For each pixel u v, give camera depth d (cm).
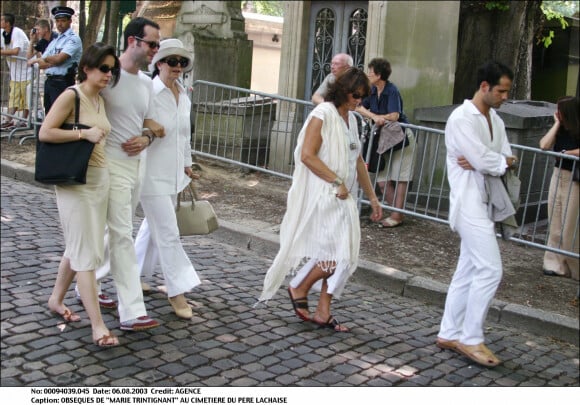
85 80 432
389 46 927
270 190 909
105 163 445
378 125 755
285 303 564
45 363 424
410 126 751
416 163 852
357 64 998
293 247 500
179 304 509
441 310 595
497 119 491
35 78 1045
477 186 477
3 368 414
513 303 590
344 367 458
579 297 612
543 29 1288
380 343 504
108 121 446
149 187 490
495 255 475
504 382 462
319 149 489
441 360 485
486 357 479
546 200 849
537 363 502
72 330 471
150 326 476
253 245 706
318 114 485
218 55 1143
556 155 650
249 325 510
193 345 468
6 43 1102
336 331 515
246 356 459
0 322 475
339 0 1002
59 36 923
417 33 952
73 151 423
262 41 1850
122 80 449
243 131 927
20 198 810
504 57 1142
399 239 746
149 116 477
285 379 432
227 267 642
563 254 646
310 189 495
